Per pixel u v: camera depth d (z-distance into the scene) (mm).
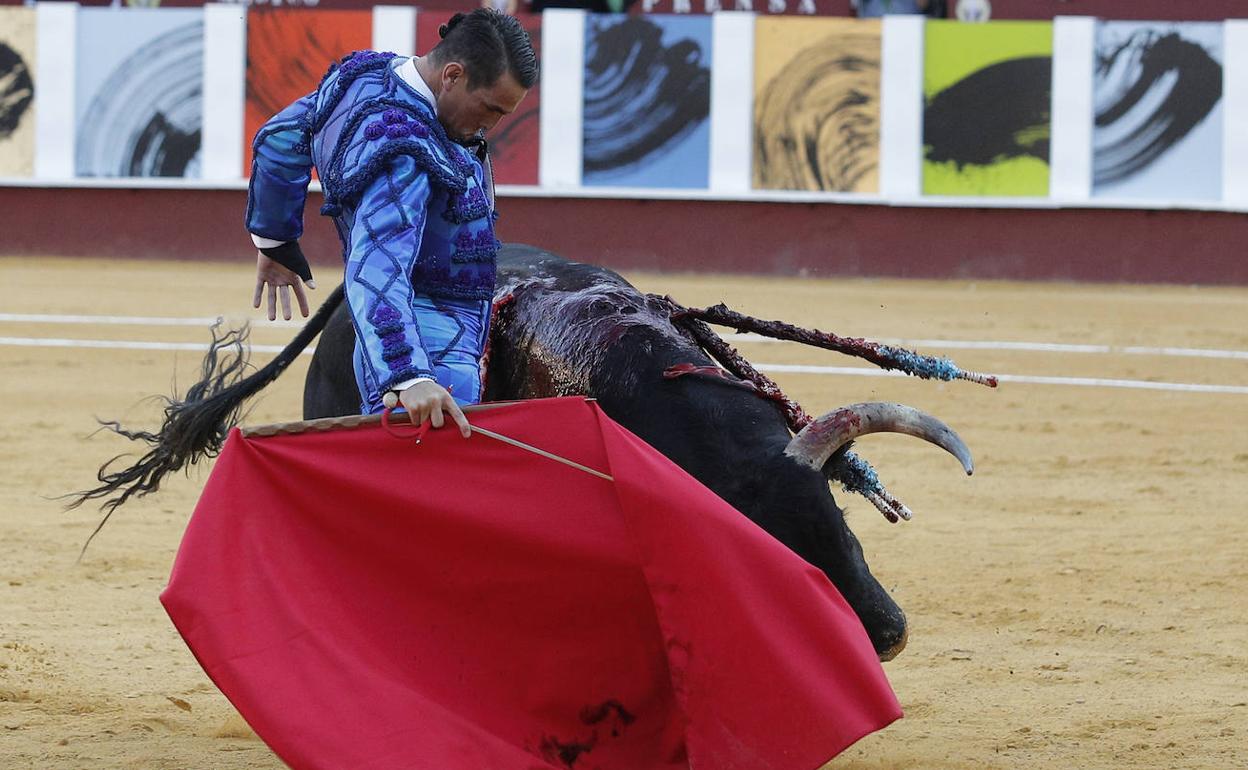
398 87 7996
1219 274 46500
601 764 7633
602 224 47562
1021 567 14758
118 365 27734
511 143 47781
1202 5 46938
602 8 47781
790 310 37656
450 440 7516
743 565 7250
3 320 33406
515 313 9273
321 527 7457
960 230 47000
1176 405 25500
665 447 8289
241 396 9984
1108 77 46938
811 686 7109
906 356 9086
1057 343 33062
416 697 7258
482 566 7566
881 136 47375
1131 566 14812
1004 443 21859
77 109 48125
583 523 7488
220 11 47875
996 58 47062
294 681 7078
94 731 9742
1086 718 10312
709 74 47375
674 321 9219
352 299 7539
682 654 7297
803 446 7926
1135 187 47031
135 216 48094
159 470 9922
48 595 13305
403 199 7715
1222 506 17750
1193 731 10000
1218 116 46688
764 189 47562
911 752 9539
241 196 48000
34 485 18000
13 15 48188
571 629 7660
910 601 13531
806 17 47250
